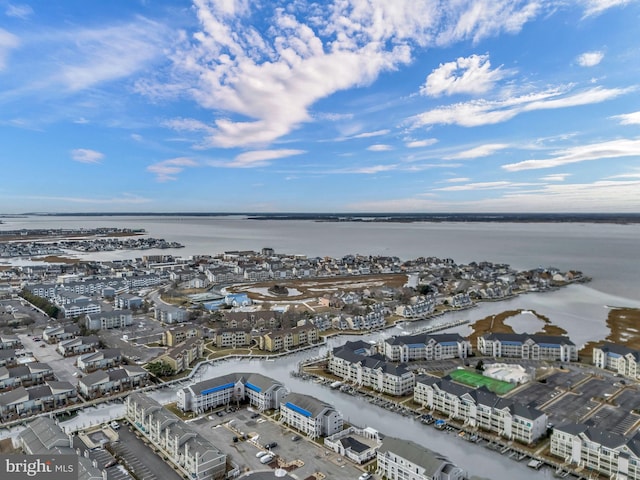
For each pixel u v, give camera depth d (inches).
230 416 5669.3
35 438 4426.7
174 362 7253.9
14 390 5866.1
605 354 7554.1
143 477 4276.6
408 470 4151.1
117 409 5900.6
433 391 5940.0
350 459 4667.8
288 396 5634.8
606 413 5782.5
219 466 4347.9
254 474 4205.2
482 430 5349.4
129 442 4972.9
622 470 4239.7
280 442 5007.4
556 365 7746.1
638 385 6756.9
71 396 6127.0
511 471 4503.0
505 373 7155.5
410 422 5634.8
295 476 4311.0
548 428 5241.1
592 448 4488.2
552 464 4584.2
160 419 4948.3
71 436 4653.1
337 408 6053.2
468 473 4448.8
